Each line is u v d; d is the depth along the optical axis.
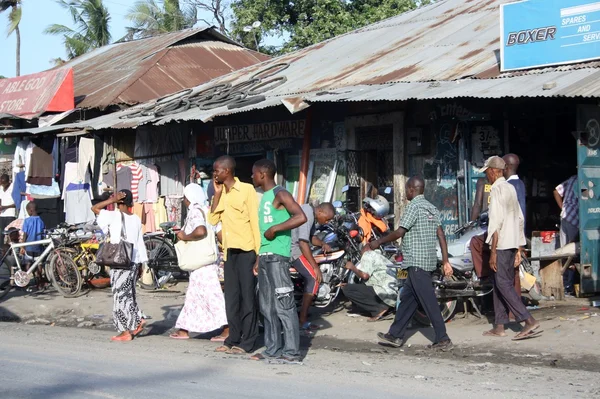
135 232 8.61
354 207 12.80
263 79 14.71
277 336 7.22
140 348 8.06
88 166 16.31
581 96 8.36
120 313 8.59
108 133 16.47
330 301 9.44
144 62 20.86
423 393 5.87
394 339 7.86
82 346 8.23
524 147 11.70
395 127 12.17
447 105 11.52
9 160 19.97
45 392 6.03
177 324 8.56
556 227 11.84
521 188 9.10
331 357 7.49
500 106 11.25
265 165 7.11
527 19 10.46
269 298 7.15
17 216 17.12
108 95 18.72
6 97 19.36
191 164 15.45
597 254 9.55
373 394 5.85
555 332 7.92
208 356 7.52
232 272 7.69
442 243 7.72
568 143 11.92
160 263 12.48
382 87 11.14
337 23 25.92
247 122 14.54
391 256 10.03
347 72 13.14
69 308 11.37
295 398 5.74
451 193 11.55
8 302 12.00
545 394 5.80
